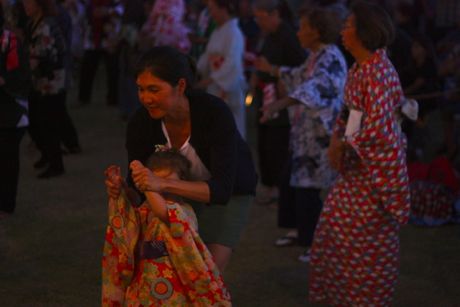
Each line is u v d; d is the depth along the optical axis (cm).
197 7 1259
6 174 614
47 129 741
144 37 927
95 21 1149
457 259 550
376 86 385
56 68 723
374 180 393
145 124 341
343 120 413
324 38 512
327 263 425
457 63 810
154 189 304
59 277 500
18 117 592
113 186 320
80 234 591
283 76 555
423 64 807
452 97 811
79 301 462
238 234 368
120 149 890
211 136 329
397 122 402
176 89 310
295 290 489
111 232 326
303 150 525
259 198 701
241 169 360
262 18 610
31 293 471
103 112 1123
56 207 659
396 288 494
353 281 416
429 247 577
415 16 1384
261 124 677
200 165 339
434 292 488
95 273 509
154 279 321
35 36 704
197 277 317
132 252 325
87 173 780
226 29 727
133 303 326
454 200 641
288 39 603
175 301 321
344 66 516
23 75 583
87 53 1160
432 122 1071
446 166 657
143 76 306
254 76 664
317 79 505
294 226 573
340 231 415
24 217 627
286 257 550
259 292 485
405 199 396
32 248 555
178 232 311
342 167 413
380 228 407
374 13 387
